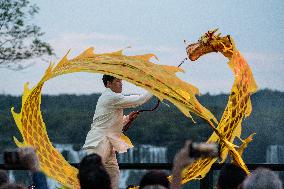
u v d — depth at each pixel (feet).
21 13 67.26
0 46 67.21
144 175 14.38
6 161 16.10
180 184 12.85
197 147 12.88
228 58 25.26
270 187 13.44
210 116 21.88
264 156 117.91
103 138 27.30
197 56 25.40
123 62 23.54
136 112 27.91
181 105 21.94
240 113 23.91
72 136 134.62
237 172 14.61
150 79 22.72
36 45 68.03
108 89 27.50
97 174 13.75
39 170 16.16
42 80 24.77
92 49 24.26
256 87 23.86
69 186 26.68
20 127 26.30
